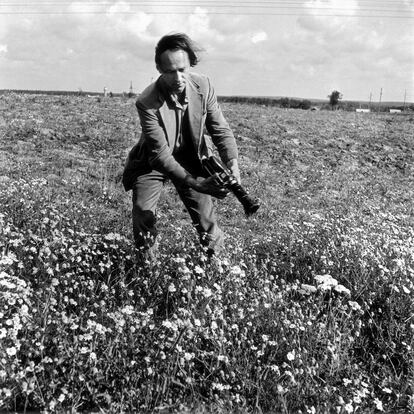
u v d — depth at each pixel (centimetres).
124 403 332
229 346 397
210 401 347
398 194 1157
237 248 557
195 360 385
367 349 444
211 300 428
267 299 454
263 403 358
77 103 1980
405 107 6538
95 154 1178
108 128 1461
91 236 562
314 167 1334
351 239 612
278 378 367
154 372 347
